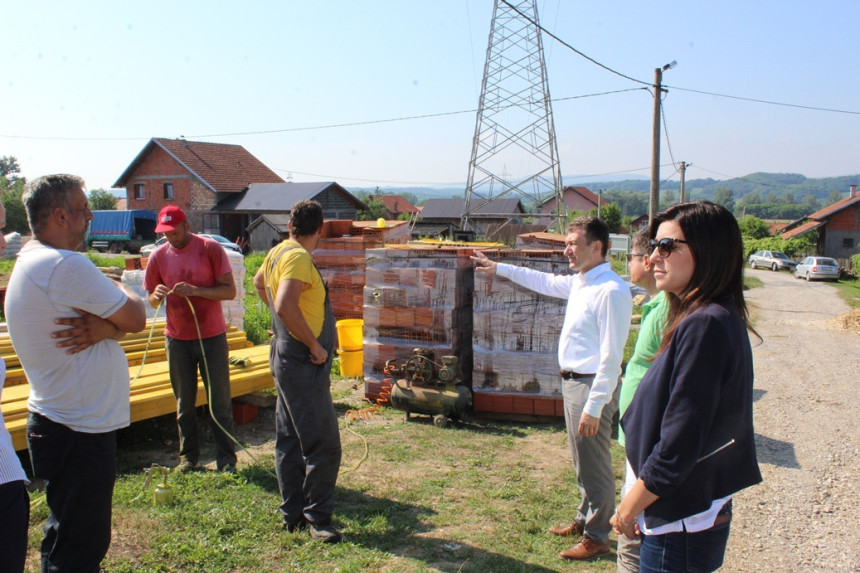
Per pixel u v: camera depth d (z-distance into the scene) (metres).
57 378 2.74
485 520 4.20
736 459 2.03
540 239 7.36
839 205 46.22
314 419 3.77
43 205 2.75
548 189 36.38
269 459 5.11
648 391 2.10
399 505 4.36
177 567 3.44
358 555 3.67
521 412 6.31
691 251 2.04
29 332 2.69
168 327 4.74
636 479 2.15
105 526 2.90
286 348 3.72
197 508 4.11
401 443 5.64
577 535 4.02
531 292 6.19
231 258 9.20
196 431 4.86
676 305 2.15
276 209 42.09
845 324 16.81
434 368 6.25
